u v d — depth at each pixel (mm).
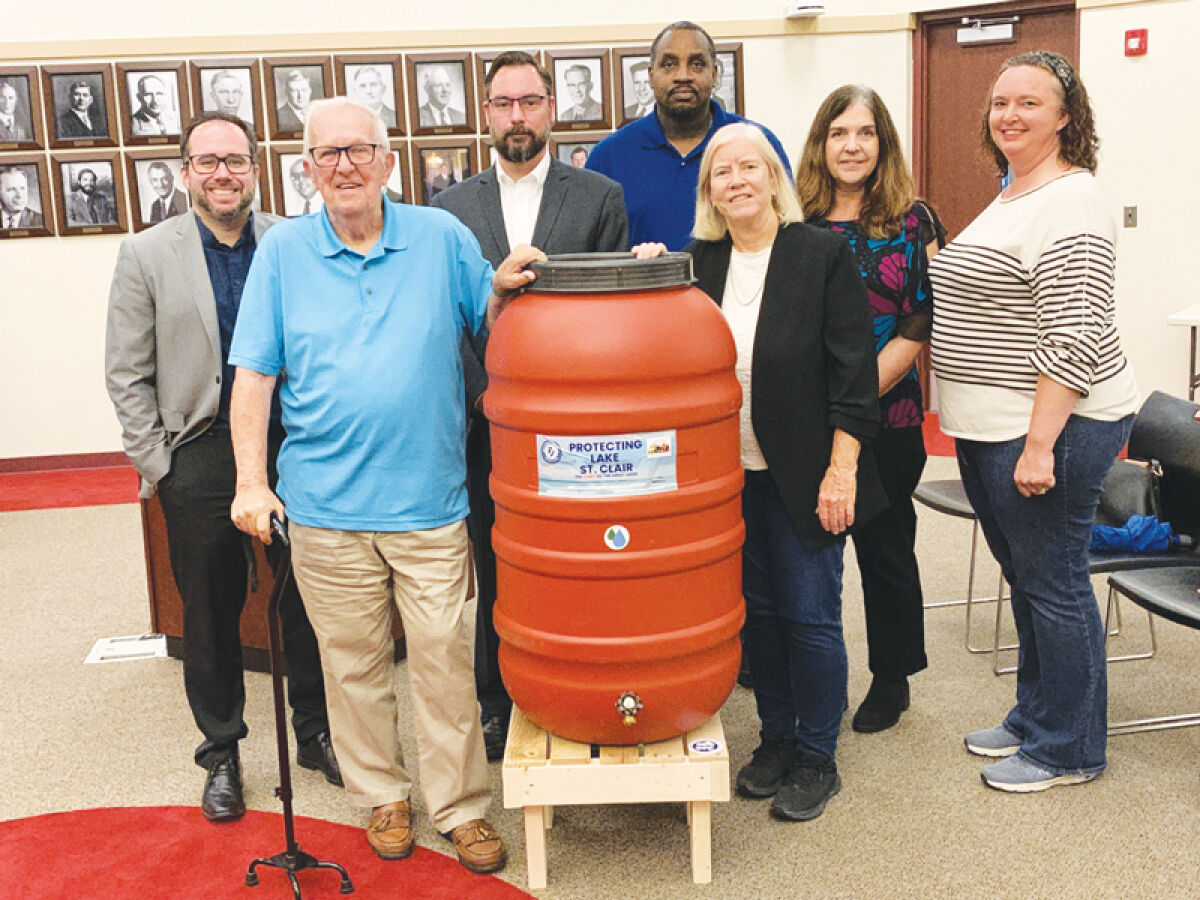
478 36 6406
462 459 2395
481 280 2406
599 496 2121
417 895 2287
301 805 2684
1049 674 2566
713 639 2240
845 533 2445
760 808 2594
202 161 2516
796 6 6402
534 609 2232
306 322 2260
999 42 6379
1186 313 5469
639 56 6480
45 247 6438
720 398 2180
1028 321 2455
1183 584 2689
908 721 3006
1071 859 2320
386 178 2264
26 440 6625
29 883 2359
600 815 2598
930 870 2305
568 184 2848
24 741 3080
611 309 2115
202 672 2637
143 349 2600
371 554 2338
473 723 2418
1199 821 2441
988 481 2564
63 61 6266
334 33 6336
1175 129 5941
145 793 2760
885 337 2746
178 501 2596
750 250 2445
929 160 6746
